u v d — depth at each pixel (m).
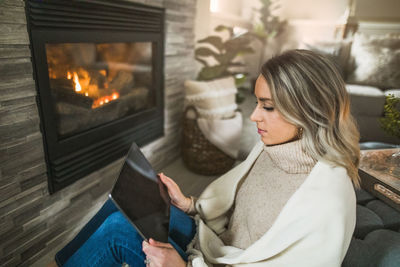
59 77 1.35
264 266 0.62
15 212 1.10
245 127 3.02
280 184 0.66
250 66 5.07
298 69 0.56
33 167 1.13
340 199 0.56
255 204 0.71
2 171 1.01
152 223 0.67
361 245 0.84
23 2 0.96
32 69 1.05
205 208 0.89
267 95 0.59
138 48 1.85
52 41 1.11
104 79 1.61
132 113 1.74
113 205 0.85
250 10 4.64
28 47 1.01
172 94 2.06
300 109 0.57
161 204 0.76
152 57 1.82
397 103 1.22
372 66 2.84
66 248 0.84
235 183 0.85
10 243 1.11
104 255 0.71
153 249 0.61
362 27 3.60
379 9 3.58
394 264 0.73
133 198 0.63
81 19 1.21
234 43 2.35
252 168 0.81
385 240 0.83
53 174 1.23
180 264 0.64
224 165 2.04
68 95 1.30
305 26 4.53
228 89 1.97
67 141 1.27
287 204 0.60
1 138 0.99
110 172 1.58
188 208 0.94
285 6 4.66
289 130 0.61
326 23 4.35
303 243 0.57
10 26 0.94
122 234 0.71
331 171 0.59
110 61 1.84
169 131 2.12
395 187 1.00
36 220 1.19
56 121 1.24
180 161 2.25
